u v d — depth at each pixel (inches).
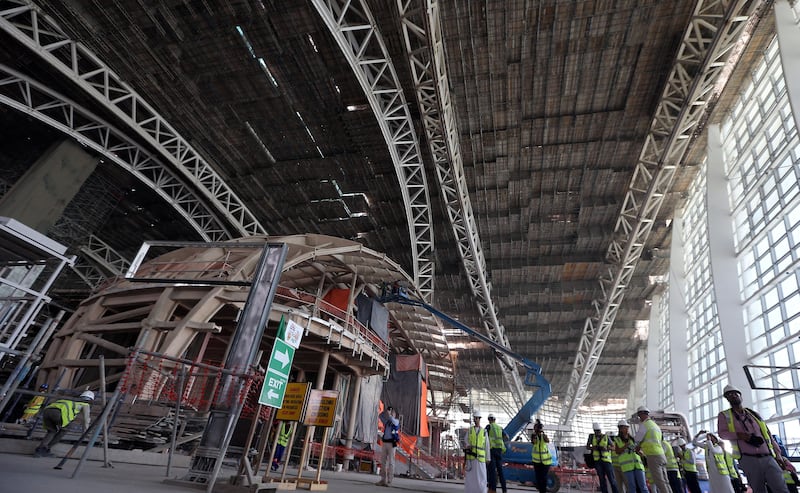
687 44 982.4
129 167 1233.4
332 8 904.9
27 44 895.7
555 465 720.3
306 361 910.4
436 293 1953.7
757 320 1113.4
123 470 303.7
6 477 186.5
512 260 1796.3
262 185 1471.5
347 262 969.5
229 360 279.3
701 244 1539.1
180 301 673.0
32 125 1190.9
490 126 1258.0
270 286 299.7
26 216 1035.3
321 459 333.7
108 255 1658.5
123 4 936.3
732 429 238.2
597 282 1855.3
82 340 681.6
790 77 869.8
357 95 1147.3
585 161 1365.7
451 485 739.4
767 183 1099.9
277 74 1093.8
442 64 1019.9
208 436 263.6
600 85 1130.0
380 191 1454.2
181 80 1103.0
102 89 1114.7
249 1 924.6
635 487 383.2
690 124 1176.8
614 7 935.7
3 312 286.7
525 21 971.9
